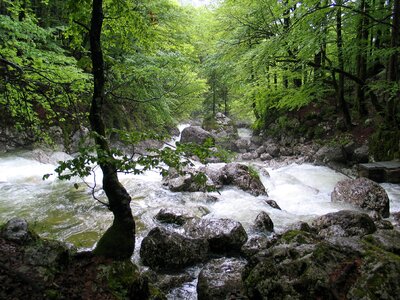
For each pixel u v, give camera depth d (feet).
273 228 22.48
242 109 83.05
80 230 20.81
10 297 9.05
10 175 34.01
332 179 40.29
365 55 45.44
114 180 13.30
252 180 33.37
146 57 36.65
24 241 11.87
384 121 42.57
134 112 62.69
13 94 21.11
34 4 44.11
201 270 15.42
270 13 50.83
